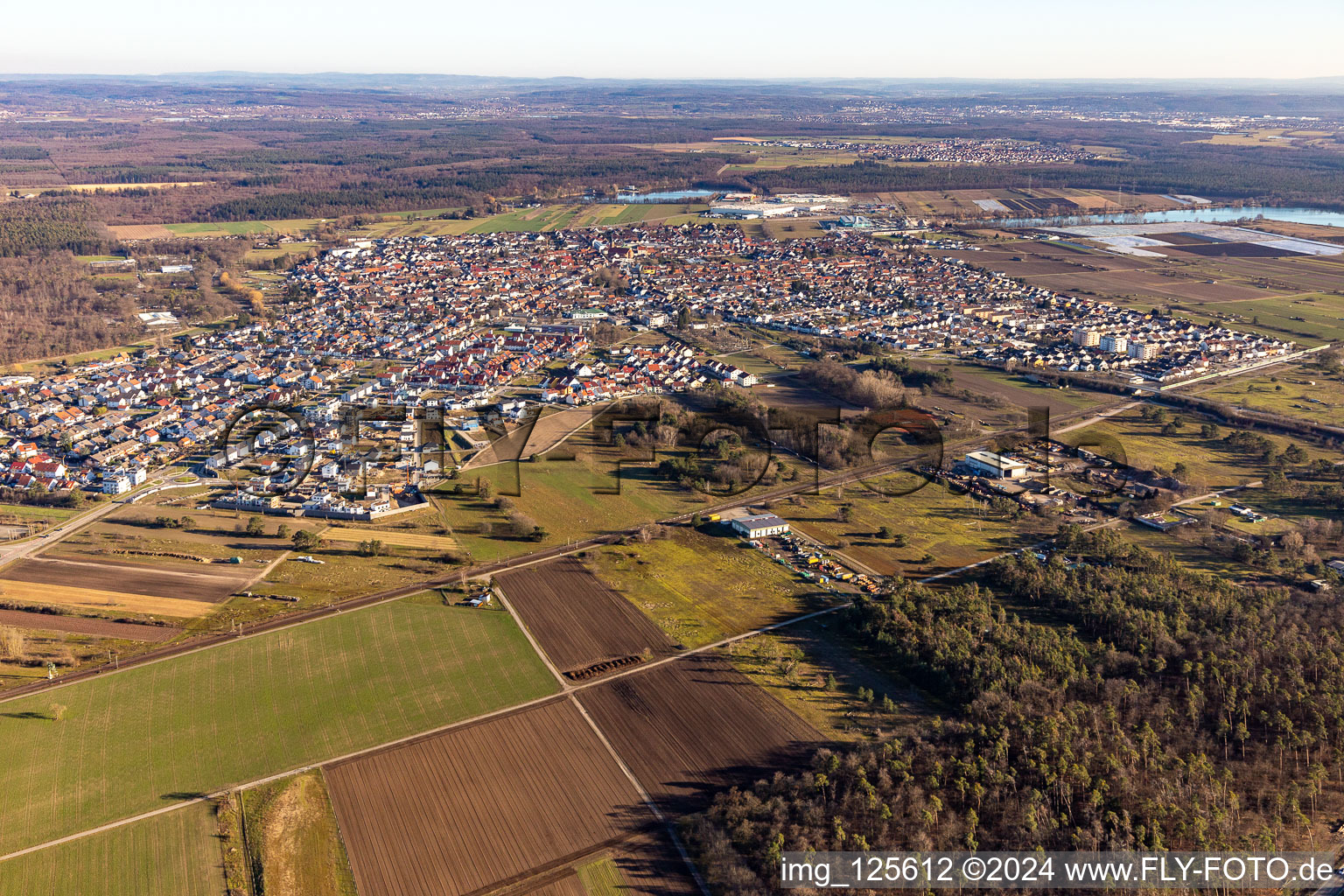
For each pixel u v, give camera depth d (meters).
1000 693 171.12
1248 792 150.38
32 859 141.38
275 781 158.50
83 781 158.12
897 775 152.88
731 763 163.00
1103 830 140.38
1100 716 164.50
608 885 136.75
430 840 145.50
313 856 142.12
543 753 165.75
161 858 141.88
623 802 154.00
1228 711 166.38
